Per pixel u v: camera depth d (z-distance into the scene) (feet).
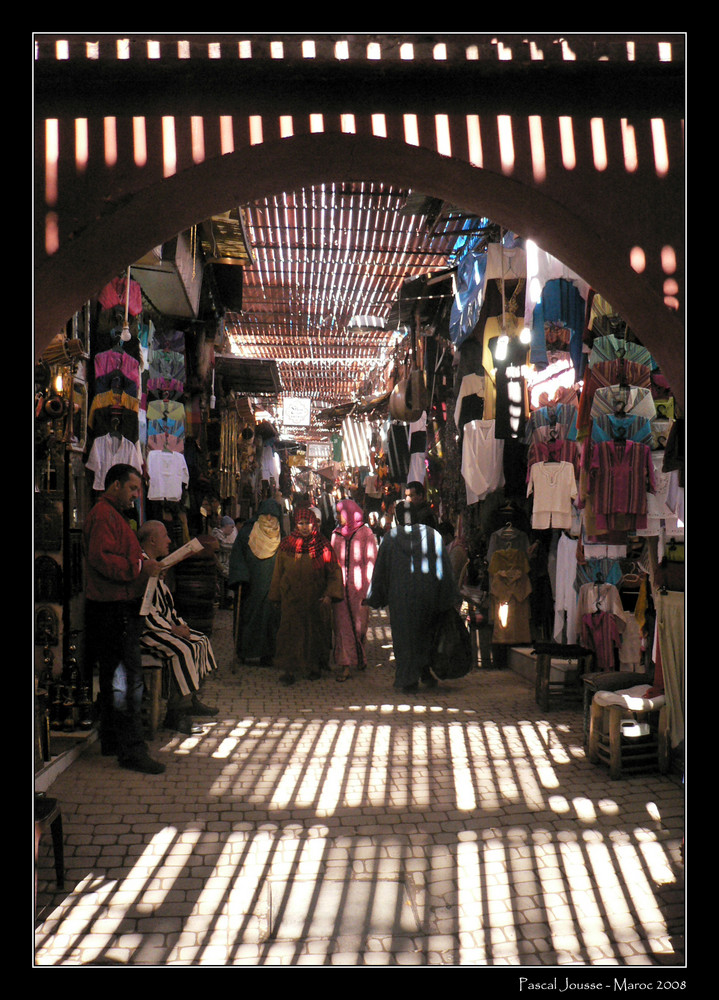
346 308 39.40
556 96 9.58
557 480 19.75
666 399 15.83
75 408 17.30
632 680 15.39
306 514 22.84
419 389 31.53
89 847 11.35
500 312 23.21
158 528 17.95
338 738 16.99
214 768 14.94
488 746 16.38
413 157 9.80
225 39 8.86
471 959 8.57
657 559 15.83
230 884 10.28
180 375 27.25
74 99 9.23
